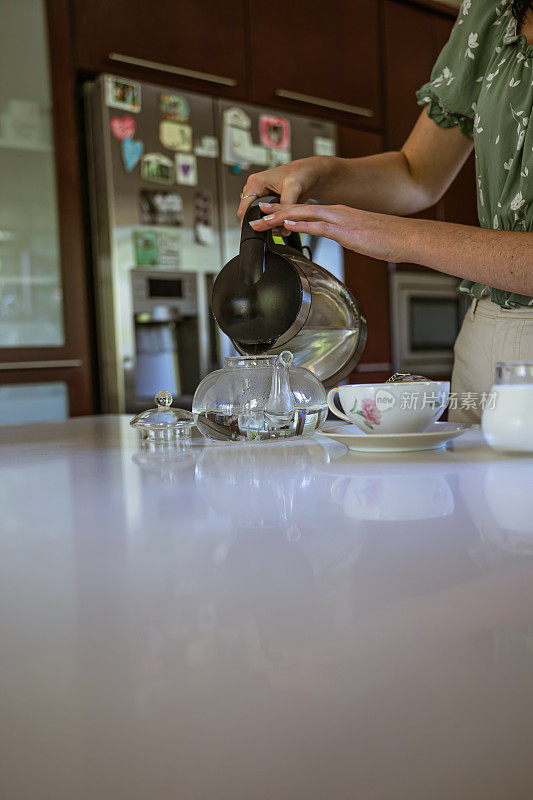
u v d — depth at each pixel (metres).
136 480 0.59
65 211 2.57
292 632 0.24
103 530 0.41
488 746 0.18
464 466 0.59
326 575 0.30
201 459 0.70
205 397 0.83
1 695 0.20
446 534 0.36
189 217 2.70
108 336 2.60
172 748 0.18
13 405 2.49
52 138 2.55
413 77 3.59
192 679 0.21
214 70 2.88
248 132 2.87
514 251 0.79
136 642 0.23
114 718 0.19
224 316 0.81
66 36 2.56
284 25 3.09
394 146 3.52
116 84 2.54
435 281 3.64
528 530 0.36
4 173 2.50
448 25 3.75
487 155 1.11
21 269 2.53
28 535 0.40
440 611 0.25
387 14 3.49
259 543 0.36
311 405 0.82
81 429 1.17
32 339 2.54
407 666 0.21
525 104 1.03
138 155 2.58
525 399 0.62
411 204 1.24
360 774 0.17
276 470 0.61
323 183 1.10
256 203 0.83
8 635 0.25
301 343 0.86
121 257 2.54
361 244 0.84
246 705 0.19
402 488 0.50
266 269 0.79
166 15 2.76
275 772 0.17
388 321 3.46
